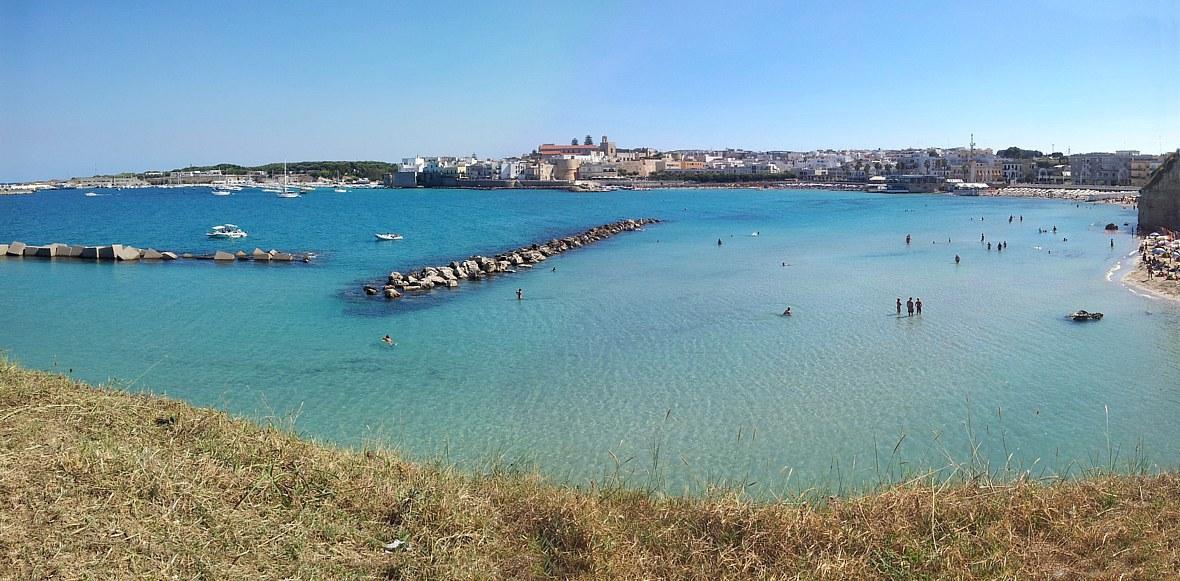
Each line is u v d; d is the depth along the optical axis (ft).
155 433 44.14
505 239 320.91
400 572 33.22
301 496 38.78
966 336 126.00
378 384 99.50
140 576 29.99
